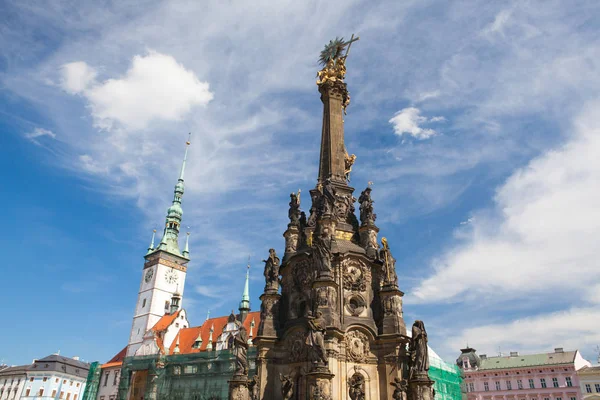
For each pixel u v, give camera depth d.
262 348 32.34
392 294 32.38
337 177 39.88
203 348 92.81
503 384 97.56
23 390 127.69
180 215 134.25
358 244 35.97
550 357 97.62
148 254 126.25
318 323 28.38
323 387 26.31
